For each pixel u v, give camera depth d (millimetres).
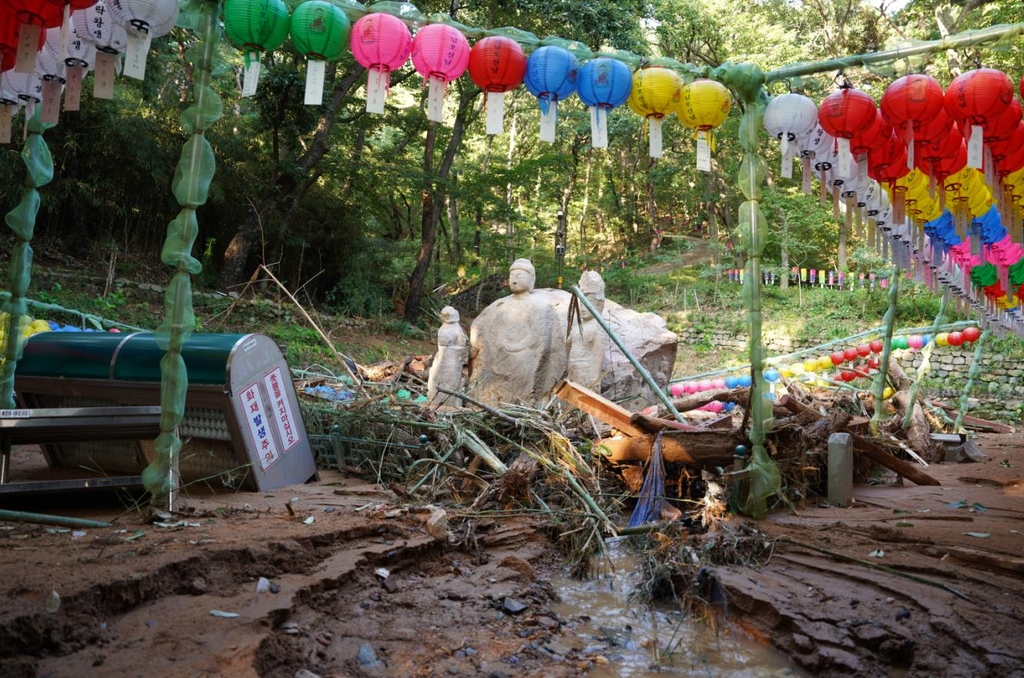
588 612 4461
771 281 29062
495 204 26844
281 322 19188
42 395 6758
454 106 32156
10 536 4348
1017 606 4008
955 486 7941
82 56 5148
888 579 4438
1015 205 6480
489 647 3770
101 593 3424
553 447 6457
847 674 3551
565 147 36594
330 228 24109
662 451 6297
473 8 22172
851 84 5742
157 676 2914
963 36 5672
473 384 9523
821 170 6312
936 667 3482
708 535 5176
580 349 8867
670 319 26859
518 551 5188
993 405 19156
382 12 5523
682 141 33125
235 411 5996
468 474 6074
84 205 18469
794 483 6559
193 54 5371
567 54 5809
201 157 5320
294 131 20656
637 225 40844
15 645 2980
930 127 5551
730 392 6836
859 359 17094
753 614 4211
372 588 4309
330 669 3402
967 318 12734
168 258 5273
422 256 25031
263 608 3600
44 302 14391
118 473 6750
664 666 3766
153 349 6266
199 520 4965
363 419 7258
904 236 7070
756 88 6293
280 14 5348
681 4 28375
